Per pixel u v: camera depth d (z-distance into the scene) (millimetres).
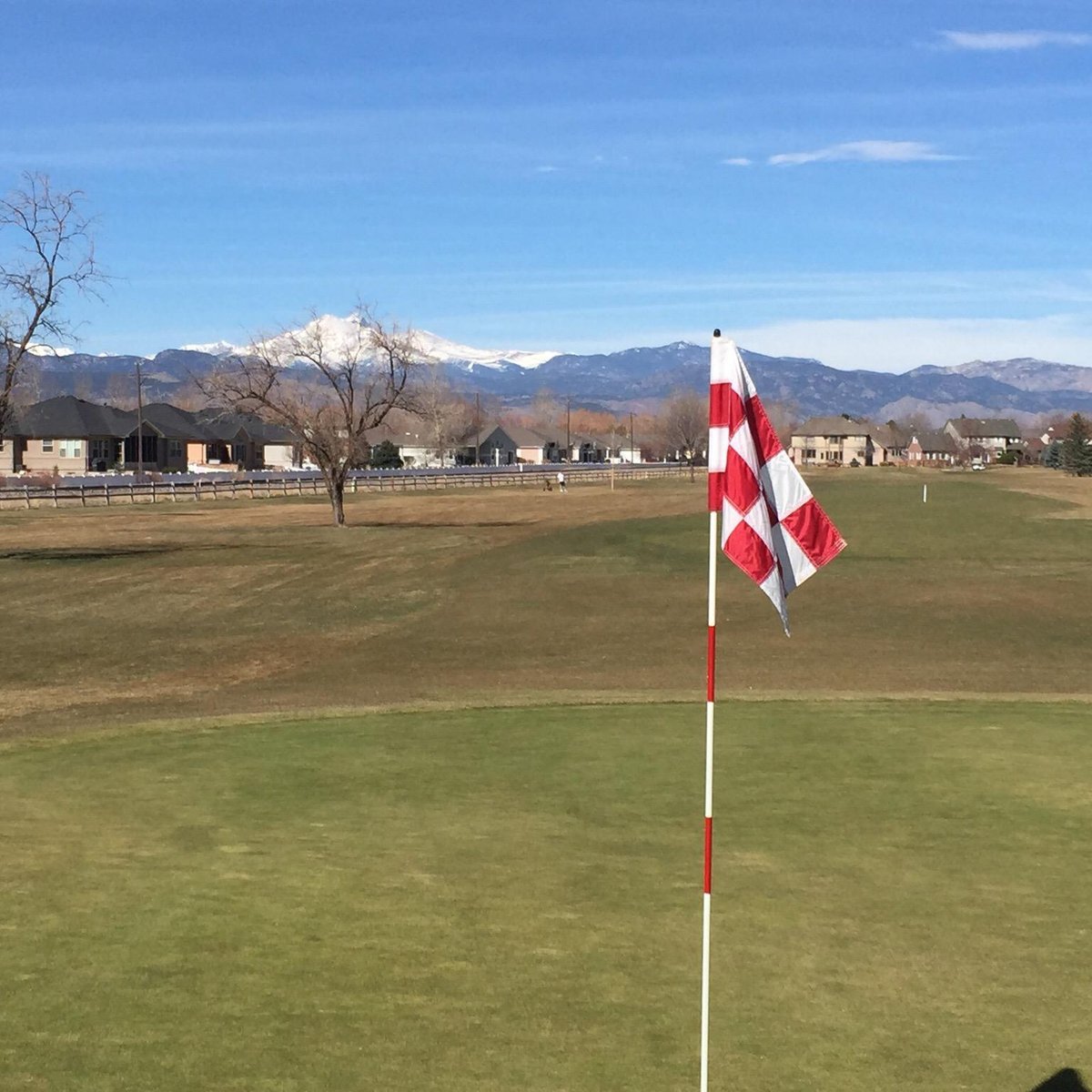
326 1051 6938
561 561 43312
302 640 28469
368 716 17469
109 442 122812
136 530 58031
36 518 66000
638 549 46875
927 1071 6770
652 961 8320
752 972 8148
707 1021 6629
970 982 8008
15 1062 6781
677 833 11375
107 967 8148
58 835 11352
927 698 18969
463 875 10125
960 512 62375
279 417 60312
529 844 11008
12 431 102625
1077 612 31891
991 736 15695
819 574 39344
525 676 23453
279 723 17016
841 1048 7043
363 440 61688
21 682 23156
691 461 145750
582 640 28203
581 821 11805
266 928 8898
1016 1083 6633
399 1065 6777
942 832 11414
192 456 134000
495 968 8180
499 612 32500
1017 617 31203
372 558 45062
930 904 9484
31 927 8906
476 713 17625
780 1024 7359
